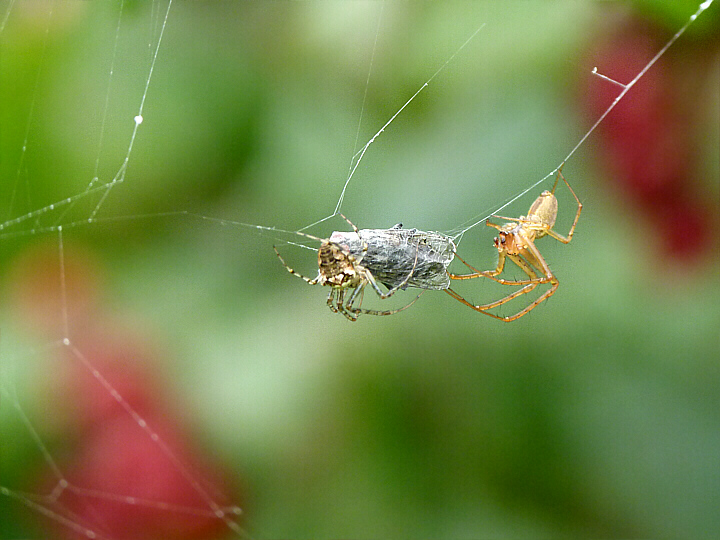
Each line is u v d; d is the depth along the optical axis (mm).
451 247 175
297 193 176
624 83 172
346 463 175
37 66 174
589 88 173
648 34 172
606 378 172
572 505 172
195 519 171
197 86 176
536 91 175
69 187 176
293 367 173
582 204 175
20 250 176
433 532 173
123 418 172
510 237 174
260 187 176
